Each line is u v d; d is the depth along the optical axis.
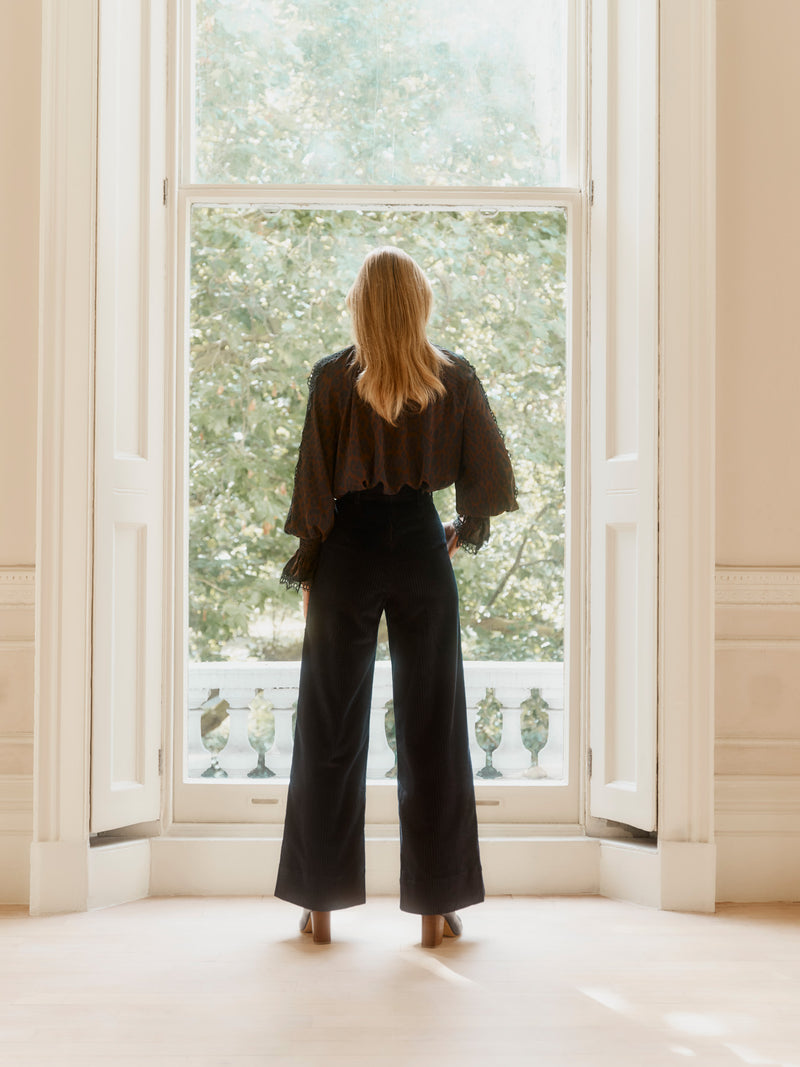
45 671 2.69
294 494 2.31
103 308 2.76
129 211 2.86
